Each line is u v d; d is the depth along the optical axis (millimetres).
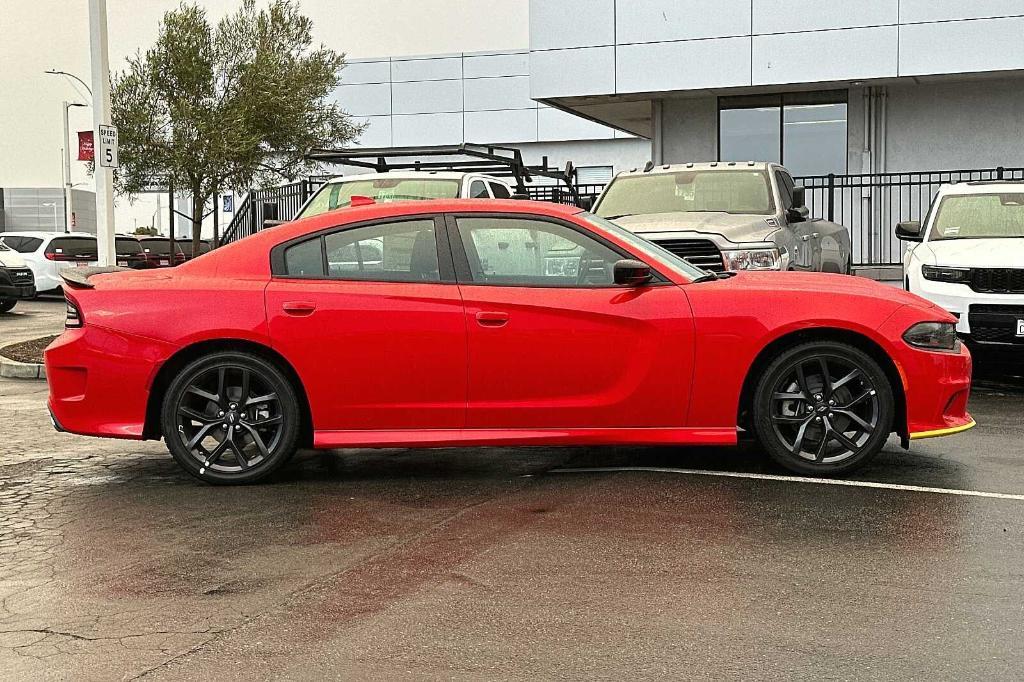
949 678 3510
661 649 3781
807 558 4812
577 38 19891
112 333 6379
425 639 3902
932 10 18203
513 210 6504
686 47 19375
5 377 12180
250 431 6430
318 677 3582
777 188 11297
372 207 6566
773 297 6355
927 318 6371
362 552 4988
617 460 7012
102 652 3830
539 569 4691
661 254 6773
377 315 6301
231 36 28234
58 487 6496
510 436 6355
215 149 26469
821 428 6426
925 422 6352
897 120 19812
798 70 18906
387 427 6387
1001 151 19344
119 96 27375
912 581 4488
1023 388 10312
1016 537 5129
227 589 4488
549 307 6285
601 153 39500
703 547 4992
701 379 6309
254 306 6336
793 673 3564
